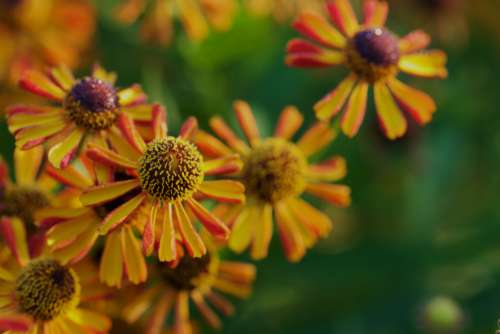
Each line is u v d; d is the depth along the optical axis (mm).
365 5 526
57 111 483
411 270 604
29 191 504
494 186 640
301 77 612
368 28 519
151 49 607
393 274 602
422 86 637
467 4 667
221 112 598
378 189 623
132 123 476
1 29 621
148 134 482
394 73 513
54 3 620
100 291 485
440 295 600
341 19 520
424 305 576
